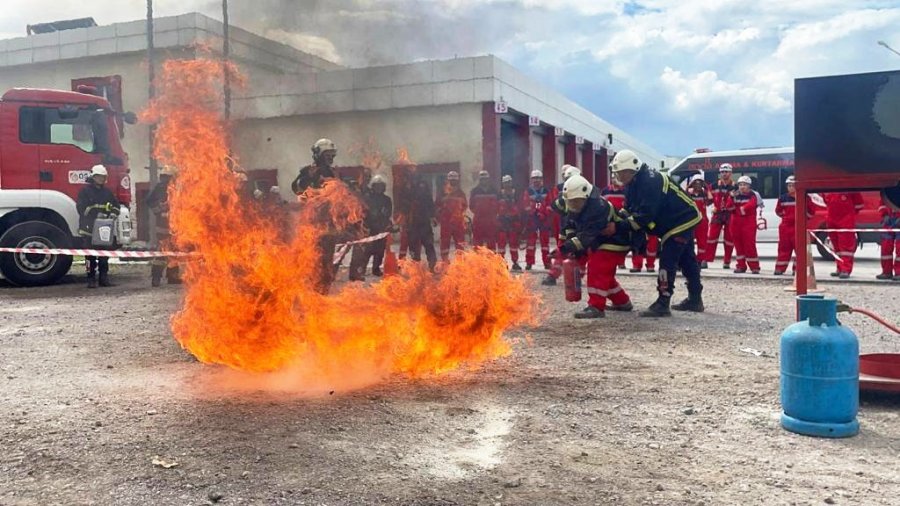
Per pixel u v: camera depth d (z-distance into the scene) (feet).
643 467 10.95
